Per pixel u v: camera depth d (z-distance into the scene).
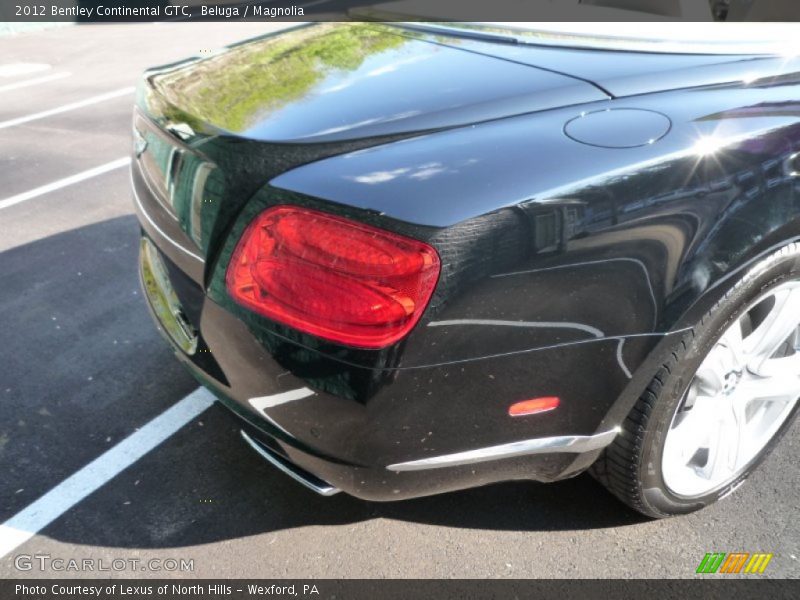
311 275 1.38
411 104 1.63
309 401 1.45
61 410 2.41
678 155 1.54
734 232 1.58
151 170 1.81
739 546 1.90
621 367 1.56
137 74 8.20
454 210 1.37
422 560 1.86
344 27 2.26
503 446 1.57
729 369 1.84
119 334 2.85
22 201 4.26
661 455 1.75
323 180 1.41
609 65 1.82
